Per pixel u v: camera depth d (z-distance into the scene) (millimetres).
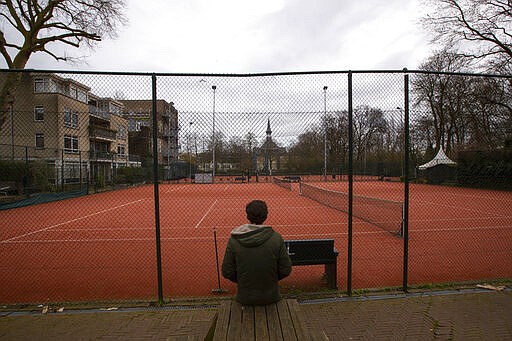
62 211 14555
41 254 6824
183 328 3311
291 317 2441
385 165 39719
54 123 13578
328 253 4383
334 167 37625
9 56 16375
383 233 8656
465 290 4234
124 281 5039
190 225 10484
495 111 19453
